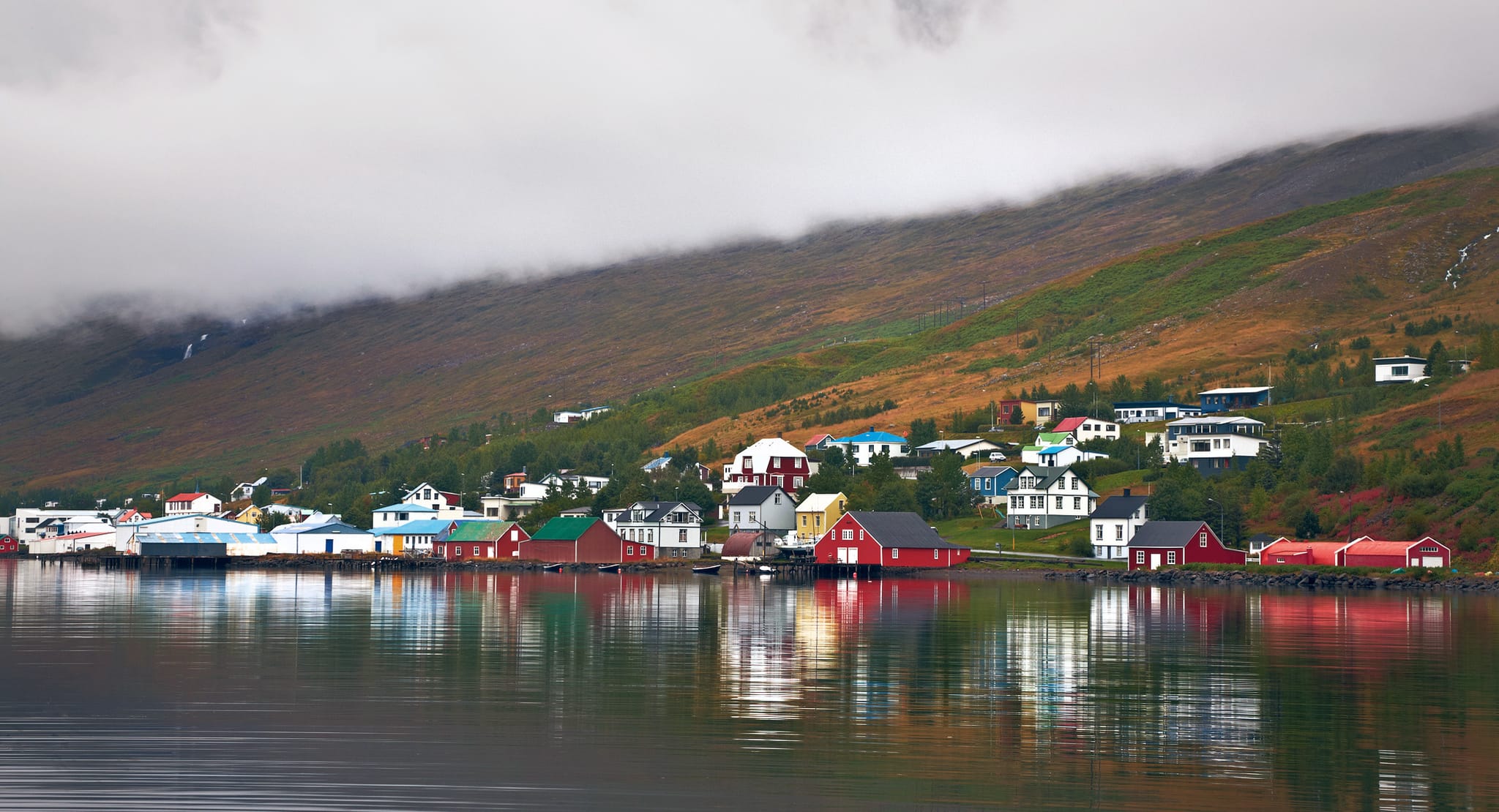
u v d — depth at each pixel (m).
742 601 123.31
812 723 55.56
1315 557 161.62
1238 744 51.88
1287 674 69.38
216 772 46.44
